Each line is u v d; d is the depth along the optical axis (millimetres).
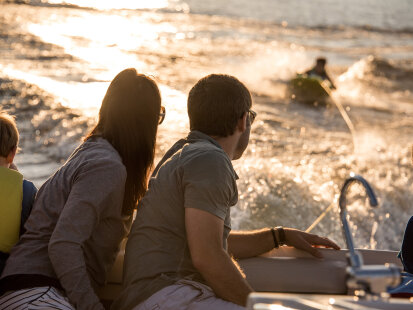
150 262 2631
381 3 87625
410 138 13750
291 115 14883
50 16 42000
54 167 8133
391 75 26484
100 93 13453
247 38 38219
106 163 2686
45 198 2732
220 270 2512
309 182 7059
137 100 2811
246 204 6066
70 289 2541
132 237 2734
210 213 2537
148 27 41812
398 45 40281
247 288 2529
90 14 48969
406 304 2170
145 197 2752
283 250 3297
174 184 2652
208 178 2562
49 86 13102
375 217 6863
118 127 2803
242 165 7133
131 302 2600
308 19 57875
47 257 2646
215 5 69438
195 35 37812
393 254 3303
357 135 13336
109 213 2711
